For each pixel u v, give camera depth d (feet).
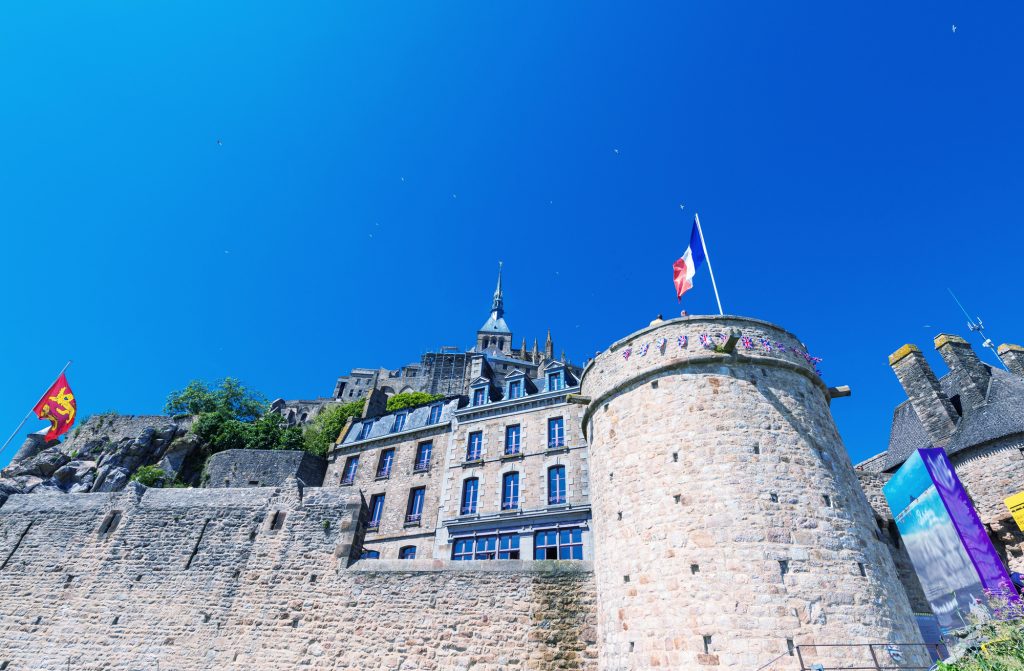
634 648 33.96
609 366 47.06
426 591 46.93
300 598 50.08
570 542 64.95
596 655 40.22
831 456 39.32
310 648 47.19
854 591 33.06
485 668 42.14
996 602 34.65
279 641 48.24
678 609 33.04
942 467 45.44
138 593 54.19
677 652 31.94
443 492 77.15
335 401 219.00
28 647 52.85
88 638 52.29
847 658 30.45
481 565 46.80
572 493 67.92
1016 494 45.83
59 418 76.02
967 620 39.17
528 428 77.25
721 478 36.32
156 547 57.21
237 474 94.89
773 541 33.71
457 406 88.48
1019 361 60.08
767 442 37.83
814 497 36.17
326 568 51.21
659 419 40.65
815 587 32.53
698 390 40.57
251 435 116.26
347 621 47.62
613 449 42.57
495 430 79.97
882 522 52.90
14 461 115.75
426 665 43.65
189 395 135.44
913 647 32.68
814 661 30.04
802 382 42.42
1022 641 26.84
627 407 43.27
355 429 98.27
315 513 55.47
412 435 87.61
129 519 60.29
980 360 61.67
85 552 58.75
